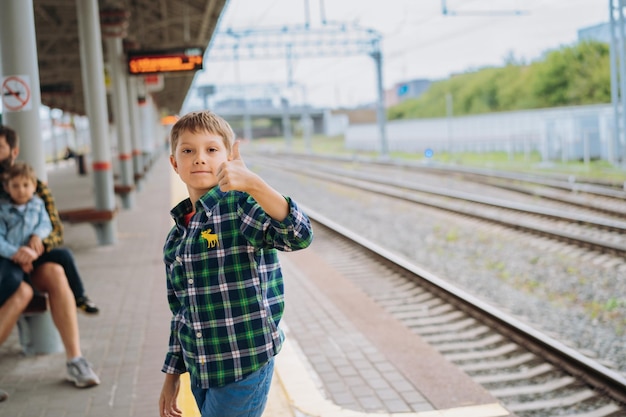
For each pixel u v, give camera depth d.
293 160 51.00
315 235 13.55
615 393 4.89
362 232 14.20
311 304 7.66
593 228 12.55
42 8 17.19
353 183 24.64
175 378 2.61
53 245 5.02
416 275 8.82
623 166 20.75
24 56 5.66
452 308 7.62
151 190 22.83
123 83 15.79
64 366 5.39
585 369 5.27
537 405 4.89
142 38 21.73
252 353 2.31
